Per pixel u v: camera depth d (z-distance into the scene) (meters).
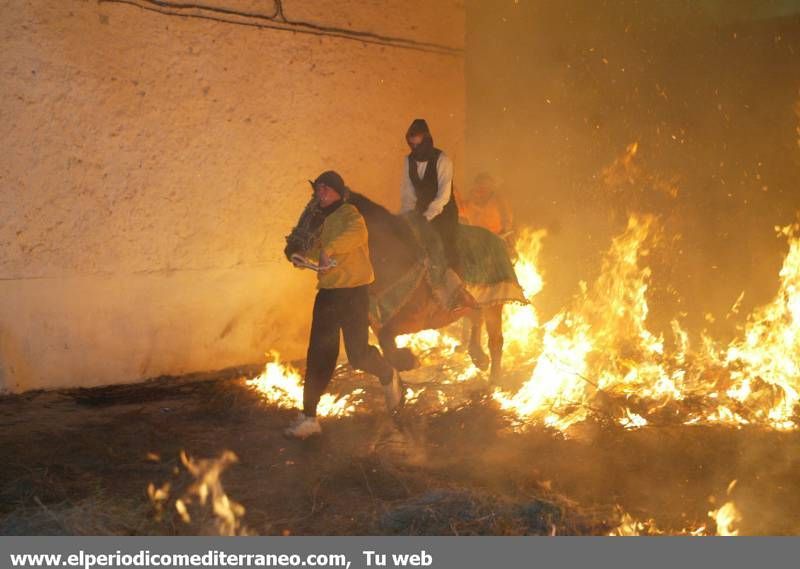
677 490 5.72
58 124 7.62
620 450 6.48
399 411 7.09
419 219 7.27
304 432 6.50
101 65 7.85
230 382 8.42
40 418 6.96
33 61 7.44
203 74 8.57
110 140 7.96
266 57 9.06
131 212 8.16
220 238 8.86
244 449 6.41
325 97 9.62
